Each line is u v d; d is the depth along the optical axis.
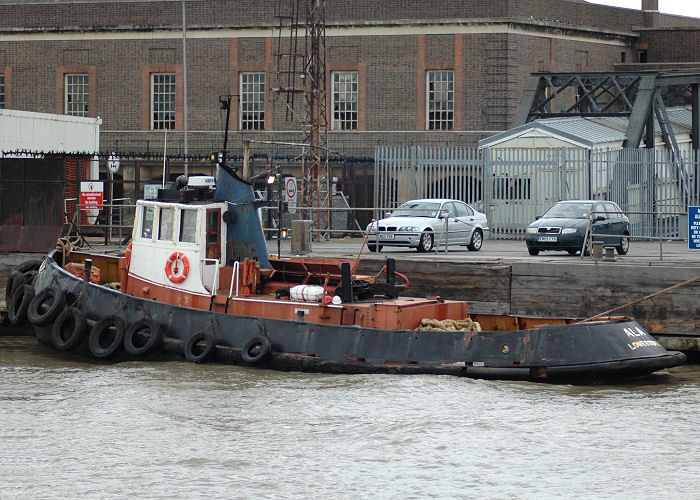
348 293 68.69
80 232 108.94
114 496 45.94
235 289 73.19
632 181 134.62
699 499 45.41
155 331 71.12
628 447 52.59
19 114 133.88
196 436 54.56
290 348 67.88
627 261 86.00
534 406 59.66
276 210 137.25
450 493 46.34
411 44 181.88
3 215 97.56
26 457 51.25
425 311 68.94
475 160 131.50
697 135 155.50
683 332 78.38
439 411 58.50
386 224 109.06
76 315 73.50
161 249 73.88
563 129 138.38
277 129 187.50
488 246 121.25
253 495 46.03
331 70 185.50
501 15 178.25
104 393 63.38
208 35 190.00
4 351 77.75
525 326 71.38
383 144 183.62
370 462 50.47
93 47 195.12
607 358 62.97
